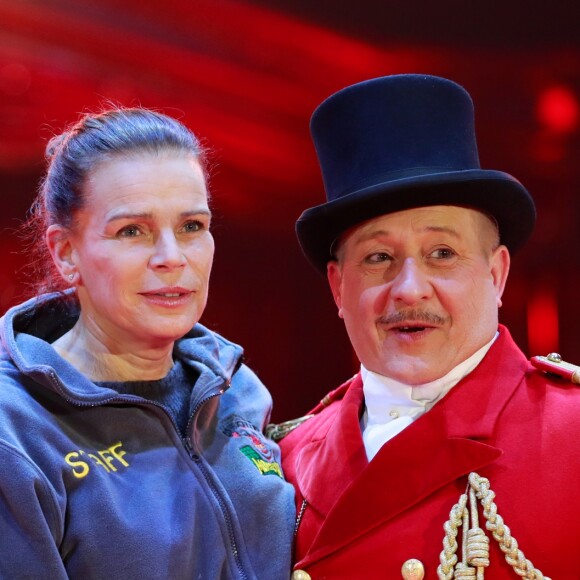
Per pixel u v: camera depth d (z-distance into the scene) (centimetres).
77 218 535
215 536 528
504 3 1388
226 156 1534
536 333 1562
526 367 568
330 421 622
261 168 1555
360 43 1443
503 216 572
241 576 531
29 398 514
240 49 1442
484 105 1463
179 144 543
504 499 508
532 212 581
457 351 558
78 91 1411
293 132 1516
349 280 579
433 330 555
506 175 549
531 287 1559
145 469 528
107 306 532
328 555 540
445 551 503
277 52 1451
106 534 492
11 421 497
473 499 511
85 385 525
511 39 1416
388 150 564
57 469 493
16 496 469
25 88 1394
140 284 527
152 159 530
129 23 1397
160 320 532
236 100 1477
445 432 536
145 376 565
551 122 1453
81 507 495
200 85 1456
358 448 570
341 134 580
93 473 505
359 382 620
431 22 1419
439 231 548
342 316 604
